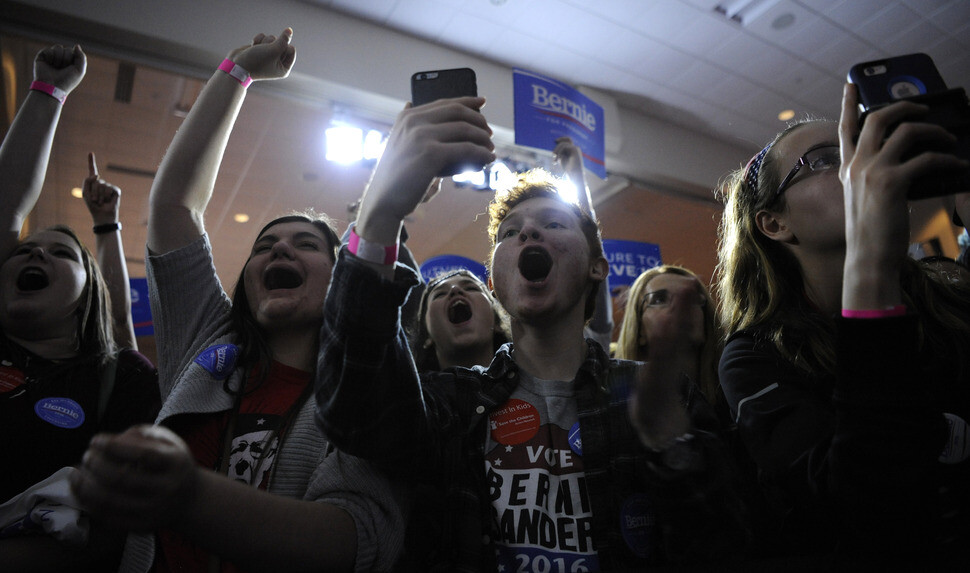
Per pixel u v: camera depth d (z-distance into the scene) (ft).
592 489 2.66
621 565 2.51
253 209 26.45
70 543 3.30
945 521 2.35
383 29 18.54
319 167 23.67
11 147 5.50
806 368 2.75
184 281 4.02
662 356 2.16
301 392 3.64
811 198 3.05
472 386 3.07
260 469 3.21
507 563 2.57
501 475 2.75
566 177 8.55
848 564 1.98
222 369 3.58
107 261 6.72
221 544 2.10
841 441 2.02
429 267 12.57
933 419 1.97
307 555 2.31
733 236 3.75
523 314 3.05
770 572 1.99
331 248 4.45
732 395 2.84
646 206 26.50
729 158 25.23
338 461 2.86
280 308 3.89
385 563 2.57
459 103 2.38
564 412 2.94
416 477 2.76
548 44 19.62
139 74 18.22
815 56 20.51
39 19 14.32
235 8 16.21
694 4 18.22
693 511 2.29
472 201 27.27
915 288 3.11
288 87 17.15
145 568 3.07
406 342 2.63
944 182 2.02
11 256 5.24
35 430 4.23
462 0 17.74
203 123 4.14
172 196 4.07
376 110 18.17
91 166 7.00
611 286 14.70
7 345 4.87
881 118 2.10
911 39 19.76
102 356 5.09
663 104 23.04
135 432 1.63
